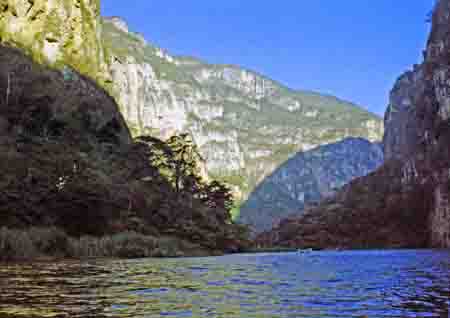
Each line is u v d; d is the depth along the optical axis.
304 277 21.66
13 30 103.69
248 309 11.45
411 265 33.81
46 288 15.24
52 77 100.31
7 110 79.00
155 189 85.56
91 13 136.12
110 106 115.88
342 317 10.34
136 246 50.81
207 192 106.06
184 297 13.53
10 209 45.50
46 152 63.47
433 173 169.50
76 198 53.06
